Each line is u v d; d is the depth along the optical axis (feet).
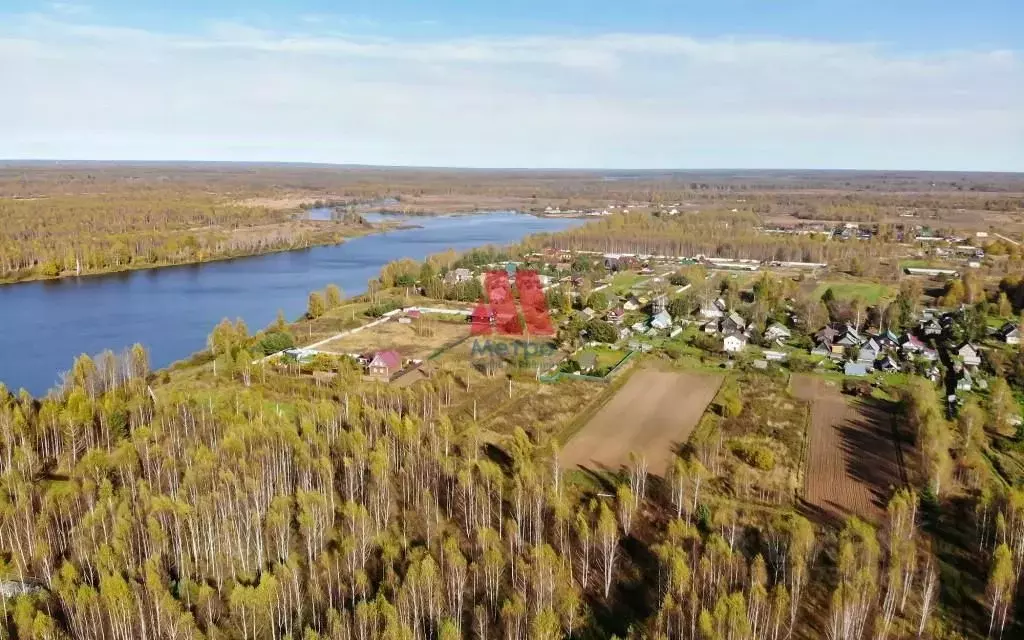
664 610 189.78
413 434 292.40
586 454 318.65
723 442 328.90
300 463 271.49
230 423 304.09
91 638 195.72
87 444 306.76
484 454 304.71
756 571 206.90
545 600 202.08
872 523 255.29
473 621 205.77
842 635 190.90
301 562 228.43
